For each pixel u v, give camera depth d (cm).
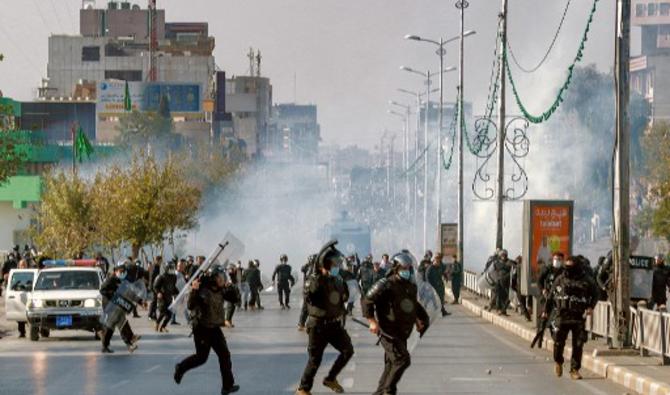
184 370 2059
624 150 2756
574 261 2400
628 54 2762
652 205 7431
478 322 4478
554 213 3697
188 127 15600
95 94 16625
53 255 6706
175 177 7300
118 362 2809
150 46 17562
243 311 5272
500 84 5338
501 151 5388
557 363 2427
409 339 1856
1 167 4291
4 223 9475
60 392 2148
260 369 2606
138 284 3100
